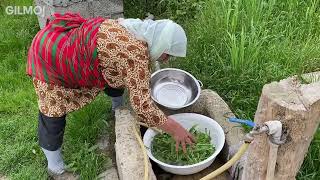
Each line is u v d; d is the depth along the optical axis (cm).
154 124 297
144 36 280
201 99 377
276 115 239
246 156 289
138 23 284
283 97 238
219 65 414
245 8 452
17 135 382
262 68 402
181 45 282
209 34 437
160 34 278
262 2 442
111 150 366
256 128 234
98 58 286
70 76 298
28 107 410
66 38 293
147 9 523
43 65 298
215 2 464
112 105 383
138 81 282
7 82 433
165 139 345
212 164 345
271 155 246
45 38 295
